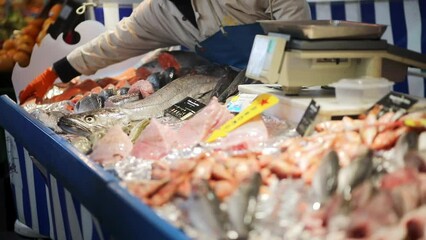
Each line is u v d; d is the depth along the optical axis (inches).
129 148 72.2
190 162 57.9
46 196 109.0
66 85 143.5
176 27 124.4
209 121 74.7
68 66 139.9
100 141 72.9
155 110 99.7
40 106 120.7
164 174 57.8
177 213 49.1
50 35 152.3
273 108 77.2
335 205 45.5
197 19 118.6
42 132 86.6
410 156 50.0
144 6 130.5
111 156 70.1
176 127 84.1
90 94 118.6
